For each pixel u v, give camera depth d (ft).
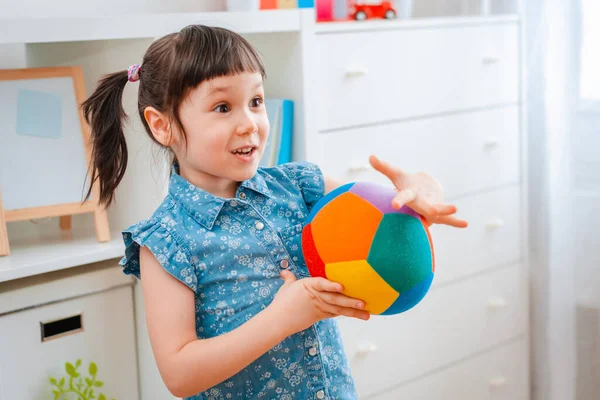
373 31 5.55
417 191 3.03
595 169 6.65
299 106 5.27
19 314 4.49
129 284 4.99
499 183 6.71
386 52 5.66
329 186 3.84
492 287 6.77
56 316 4.64
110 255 4.73
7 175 4.72
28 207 4.75
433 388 6.39
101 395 4.70
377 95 5.65
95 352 4.86
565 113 6.61
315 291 3.02
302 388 3.49
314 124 5.30
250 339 3.06
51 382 4.57
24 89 4.81
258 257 3.48
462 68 6.23
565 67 6.57
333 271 2.98
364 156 5.64
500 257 6.81
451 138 6.25
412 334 6.14
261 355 3.34
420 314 6.19
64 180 4.89
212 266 3.41
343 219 3.01
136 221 5.09
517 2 6.76
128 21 4.41
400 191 2.99
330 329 3.66
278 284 3.47
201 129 3.29
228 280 3.43
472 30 6.26
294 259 3.55
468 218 6.48
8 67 5.33
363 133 5.61
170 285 3.34
